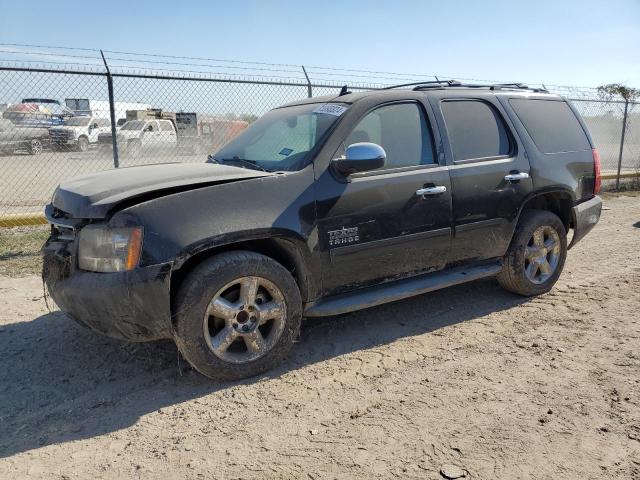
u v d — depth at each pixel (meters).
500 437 3.02
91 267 3.50
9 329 4.64
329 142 4.07
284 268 3.77
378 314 4.99
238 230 3.54
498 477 2.68
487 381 3.69
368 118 4.31
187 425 3.20
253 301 3.67
